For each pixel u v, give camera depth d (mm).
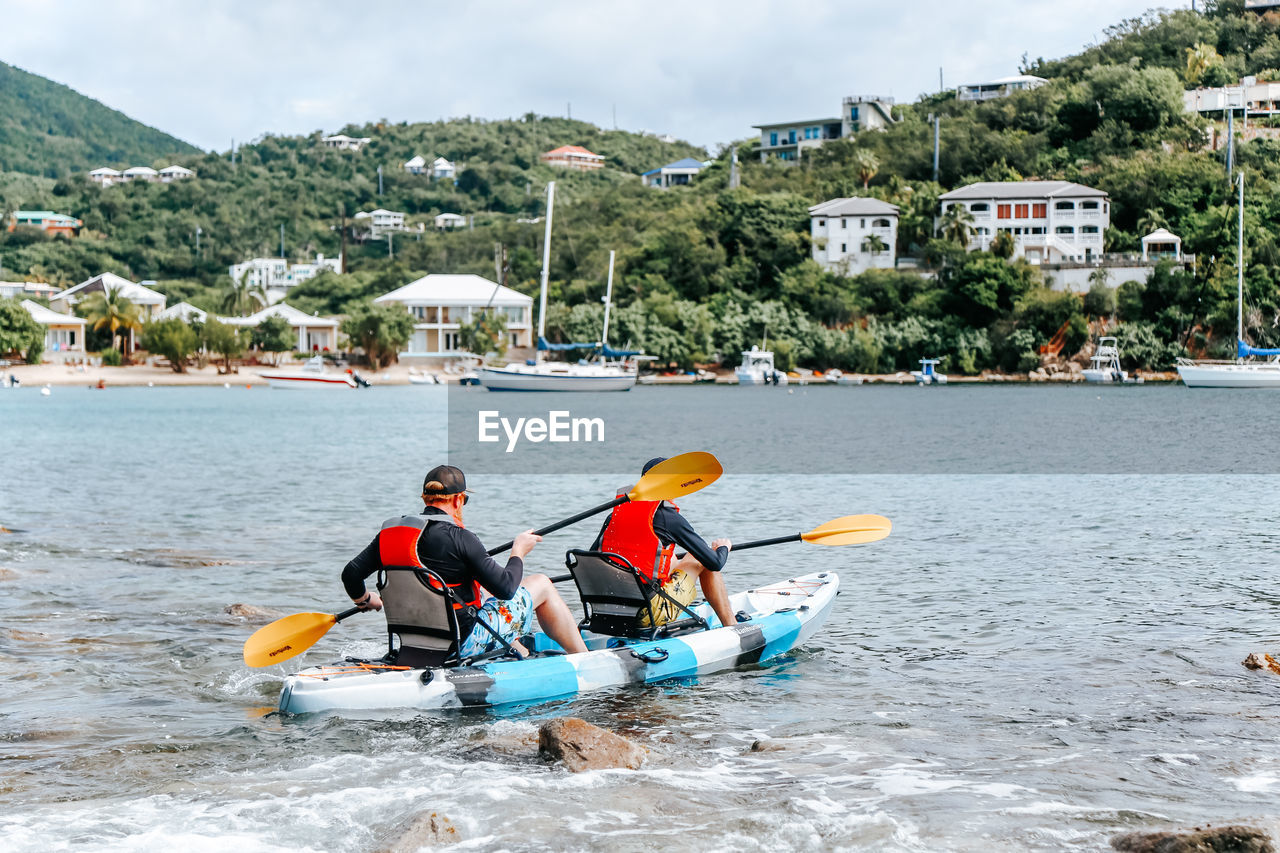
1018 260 107312
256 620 10125
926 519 17594
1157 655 8648
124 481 24859
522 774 5953
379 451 35938
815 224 119250
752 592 9812
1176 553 13914
